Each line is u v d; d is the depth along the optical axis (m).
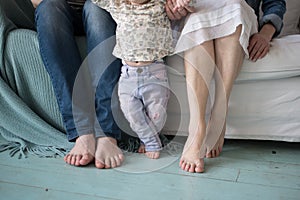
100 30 1.43
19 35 1.49
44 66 1.48
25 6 1.65
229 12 1.33
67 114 1.45
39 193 1.25
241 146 1.56
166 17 1.38
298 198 1.22
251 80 1.44
